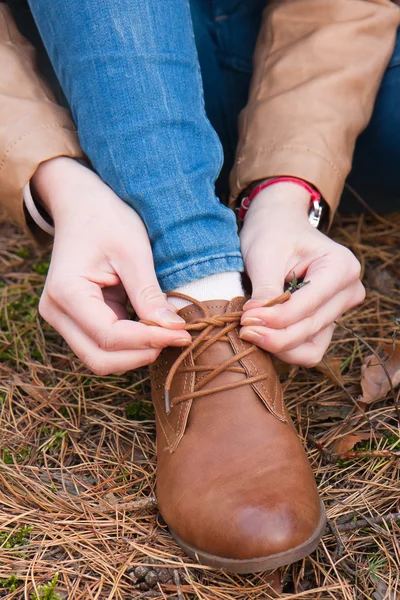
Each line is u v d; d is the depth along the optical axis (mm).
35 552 740
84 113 770
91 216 764
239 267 772
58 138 803
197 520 705
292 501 697
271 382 753
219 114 990
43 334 934
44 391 875
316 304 750
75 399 869
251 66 955
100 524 755
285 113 846
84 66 761
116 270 757
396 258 1021
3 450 816
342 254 772
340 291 779
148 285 745
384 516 747
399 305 959
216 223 765
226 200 1048
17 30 870
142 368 900
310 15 870
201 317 754
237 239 777
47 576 725
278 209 804
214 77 975
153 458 810
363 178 986
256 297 748
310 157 828
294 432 748
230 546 688
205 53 970
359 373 881
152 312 733
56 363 911
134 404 857
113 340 730
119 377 890
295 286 754
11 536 750
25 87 823
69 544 743
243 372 744
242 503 694
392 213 1089
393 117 916
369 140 940
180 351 756
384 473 788
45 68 949
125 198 767
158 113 752
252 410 734
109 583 723
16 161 796
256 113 862
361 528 751
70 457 822
